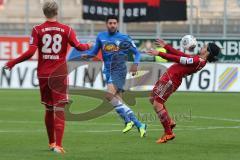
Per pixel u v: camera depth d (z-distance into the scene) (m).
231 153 31.41
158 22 81.94
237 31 94.94
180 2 81.75
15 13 128.38
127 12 82.12
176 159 29.34
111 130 41.16
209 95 72.19
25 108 56.22
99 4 81.31
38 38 30.47
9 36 76.50
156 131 40.75
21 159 28.91
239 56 76.38
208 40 76.50
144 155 30.44
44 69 30.66
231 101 65.12
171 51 35.16
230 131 41.03
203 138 37.28
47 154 30.44
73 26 101.38
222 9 106.56
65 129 41.59
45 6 30.48
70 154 30.52
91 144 34.38
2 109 55.22
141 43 76.31
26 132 39.78
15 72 75.69
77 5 126.56
